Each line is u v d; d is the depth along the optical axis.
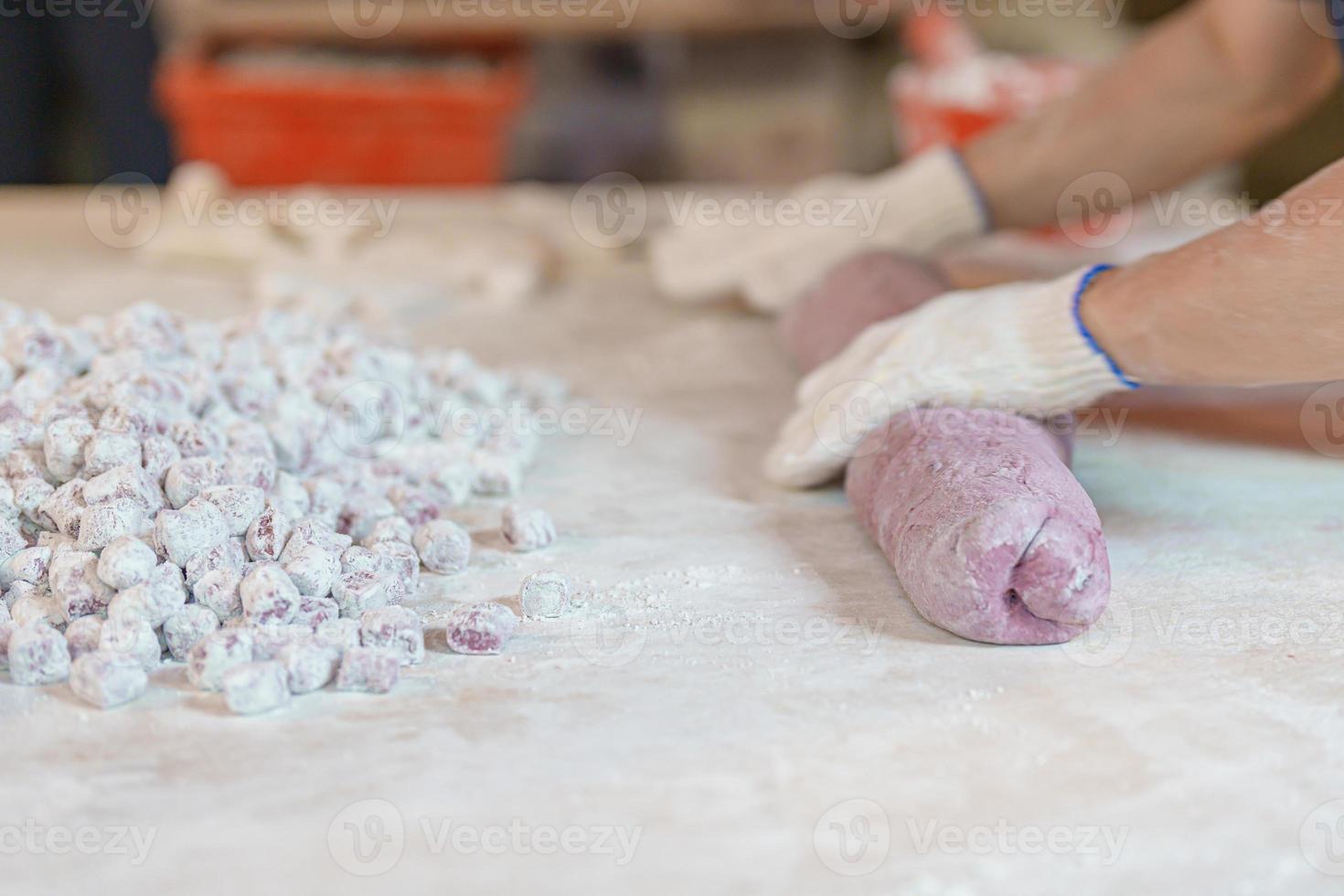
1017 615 0.82
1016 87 1.89
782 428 1.23
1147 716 0.75
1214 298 0.84
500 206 1.98
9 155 2.75
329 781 0.70
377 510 0.97
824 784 0.69
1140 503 1.06
